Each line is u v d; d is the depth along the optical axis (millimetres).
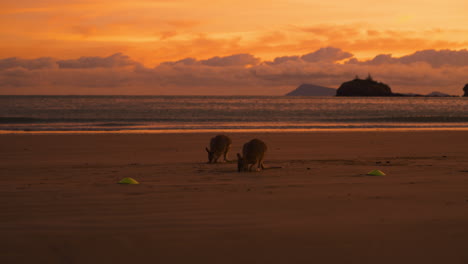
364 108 89188
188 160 16359
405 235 5105
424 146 21328
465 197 7645
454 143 22797
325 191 8445
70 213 6492
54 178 11133
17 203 7305
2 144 22000
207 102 134000
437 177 10547
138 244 4852
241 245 4777
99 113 63188
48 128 34875
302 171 12383
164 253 4527
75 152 19109
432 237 5020
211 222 5836
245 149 12781
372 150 19625
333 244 4781
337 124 40969
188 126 37844
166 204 7152
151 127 36500
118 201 7449
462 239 4930
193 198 7719
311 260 4277
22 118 45312
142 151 19531
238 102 134750
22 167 13914
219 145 15305
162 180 10633
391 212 6391
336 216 6145
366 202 7207
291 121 45906
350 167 13258
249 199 7578
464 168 12781
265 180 10398
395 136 26672
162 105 101000
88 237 5133
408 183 9461
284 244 4797
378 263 4191
